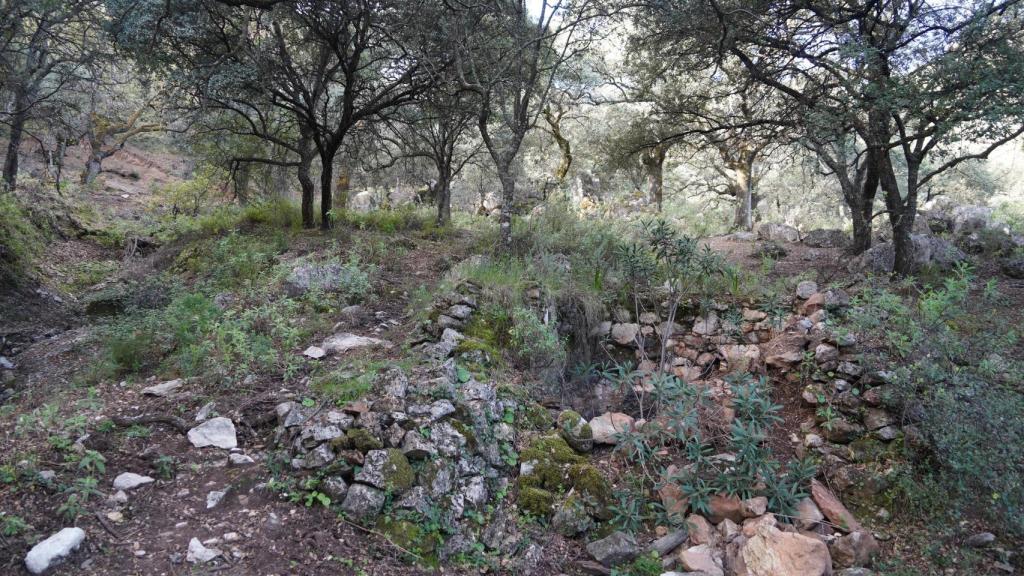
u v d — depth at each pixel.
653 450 4.74
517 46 8.61
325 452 3.88
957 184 19.92
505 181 8.55
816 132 8.17
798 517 4.26
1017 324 5.90
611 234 8.98
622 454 4.96
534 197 18.11
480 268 7.04
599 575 3.88
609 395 6.27
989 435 4.09
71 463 3.66
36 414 4.16
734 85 11.45
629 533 4.14
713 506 4.38
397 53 10.62
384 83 11.49
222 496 3.65
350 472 3.85
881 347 5.37
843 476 4.74
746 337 6.49
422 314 5.92
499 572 3.73
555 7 8.16
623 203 18.02
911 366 4.83
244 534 3.40
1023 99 6.16
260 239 10.07
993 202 18.66
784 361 5.91
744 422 5.08
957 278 7.87
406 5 8.84
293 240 10.17
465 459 4.18
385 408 4.23
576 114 19.88
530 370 5.83
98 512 3.36
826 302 6.11
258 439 4.30
